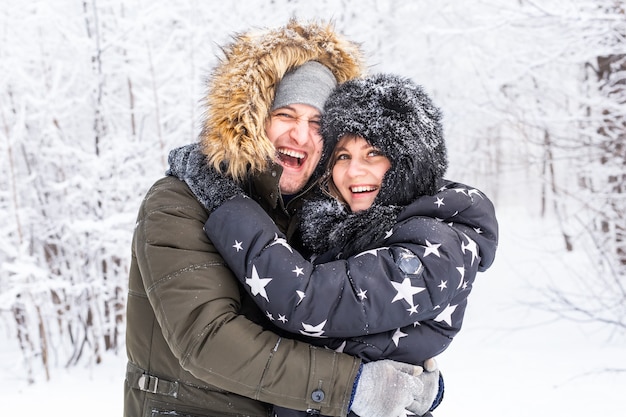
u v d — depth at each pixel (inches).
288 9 234.1
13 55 205.9
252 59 65.6
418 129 65.1
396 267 58.8
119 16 220.8
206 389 60.3
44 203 217.0
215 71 67.9
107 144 214.5
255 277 58.2
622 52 228.1
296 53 68.4
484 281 326.3
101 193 210.5
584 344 217.3
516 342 226.5
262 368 55.7
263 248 59.1
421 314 59.3
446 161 68.5
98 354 207.3
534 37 249.1
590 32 225.9
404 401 57.1
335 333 58.3
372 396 56.6
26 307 189.3
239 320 57.4
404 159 65.1
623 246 244.5
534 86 261.0
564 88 247.0
